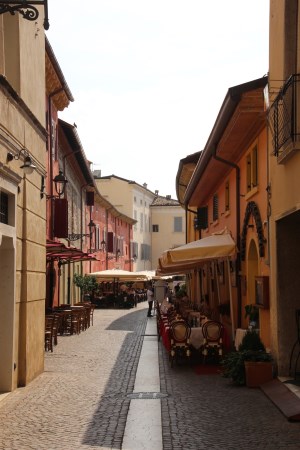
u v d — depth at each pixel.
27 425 8.66
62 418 9.08
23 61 12.17
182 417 9.06
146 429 8.38
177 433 8.14
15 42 11.86
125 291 46.38
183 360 15.46
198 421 8.78
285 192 10.77
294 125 9.57
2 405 10.05
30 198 12.53
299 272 11.45
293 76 9.49
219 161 17.42
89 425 8.63
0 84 10.29
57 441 7.79
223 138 15.20
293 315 11.37
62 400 10.44
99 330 25.61
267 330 12.70
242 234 15.62
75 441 7.79
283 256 11.49
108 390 11.40
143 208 79.44
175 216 84.06
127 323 29.83
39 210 13.46
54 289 26.28
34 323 12.80
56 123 25.95
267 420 8.74
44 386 11.83
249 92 12.64
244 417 8.95
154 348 18.80
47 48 20.00
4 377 11.21
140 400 10.39
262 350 11.75
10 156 10.88
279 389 10.34
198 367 14.22
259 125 13.55
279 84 10.95
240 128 13.99
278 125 10.45
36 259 13.09
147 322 30.53
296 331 11.34
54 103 25.19
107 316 35.50
